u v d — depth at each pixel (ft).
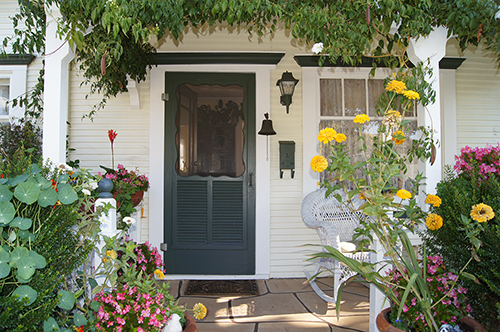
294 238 13.26
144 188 11.63
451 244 6.61
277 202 13.30
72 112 13.33
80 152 13.26
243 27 13.39
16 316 4.32
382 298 7.47
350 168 5.51
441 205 6.91
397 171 5.59
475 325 5.68
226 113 13.39
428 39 8.41
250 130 13.29
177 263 13.10
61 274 5.43
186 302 10.62
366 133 13.57
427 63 8.40
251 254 13.16
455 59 13.48
